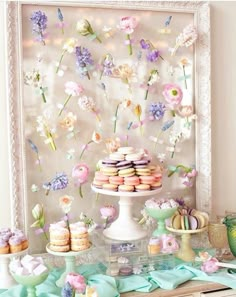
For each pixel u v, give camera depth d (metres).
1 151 1.64
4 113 1.63
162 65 1.82
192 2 1.83
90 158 1.74
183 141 1.87
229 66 1.92
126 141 1.78
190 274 1.52
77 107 1.72
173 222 1.67
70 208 1.72
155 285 1.46
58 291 1.42
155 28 1.80
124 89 1.77
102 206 1.76
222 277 1.50
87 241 1.50
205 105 1.86
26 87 1.65
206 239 1.85
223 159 1.94
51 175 1.70
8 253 1.44
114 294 1.37
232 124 1.94
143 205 1.81
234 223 1.71
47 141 1.67
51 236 1.49
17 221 1.64
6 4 1.59
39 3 1.64
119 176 1.54
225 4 1.90
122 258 1.57
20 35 1.61
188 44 1.80
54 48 1.68
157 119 1.80
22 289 1.40
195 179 1.89
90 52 1.72
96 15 1.73
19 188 1.64
